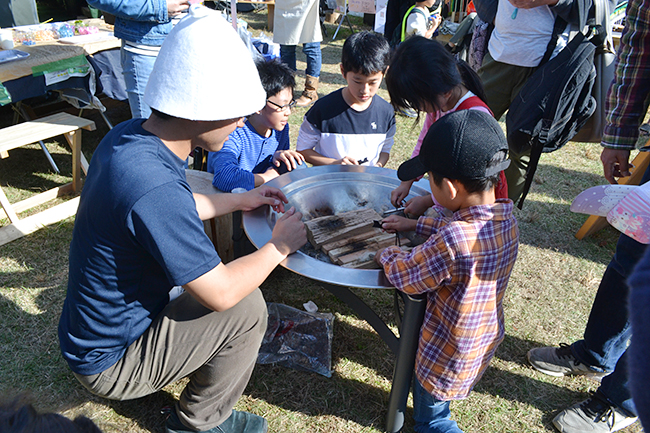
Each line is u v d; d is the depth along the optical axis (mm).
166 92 1129
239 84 1162
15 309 2248
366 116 2434
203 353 1422
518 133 2215
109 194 1145
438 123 1318
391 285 1371
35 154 3793
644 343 554
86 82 3482
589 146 4508
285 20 4738
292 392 1934
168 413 1771
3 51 3094
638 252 1605
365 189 1995
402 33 4422
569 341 2281
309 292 2535
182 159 1293
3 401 509
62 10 7102
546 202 3535
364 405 1899
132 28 2814
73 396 1844
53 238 2812
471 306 1372
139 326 1358
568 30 2354
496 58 2600
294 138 4199
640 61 1743
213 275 1222
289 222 1498
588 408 1812
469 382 1518
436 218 1600
